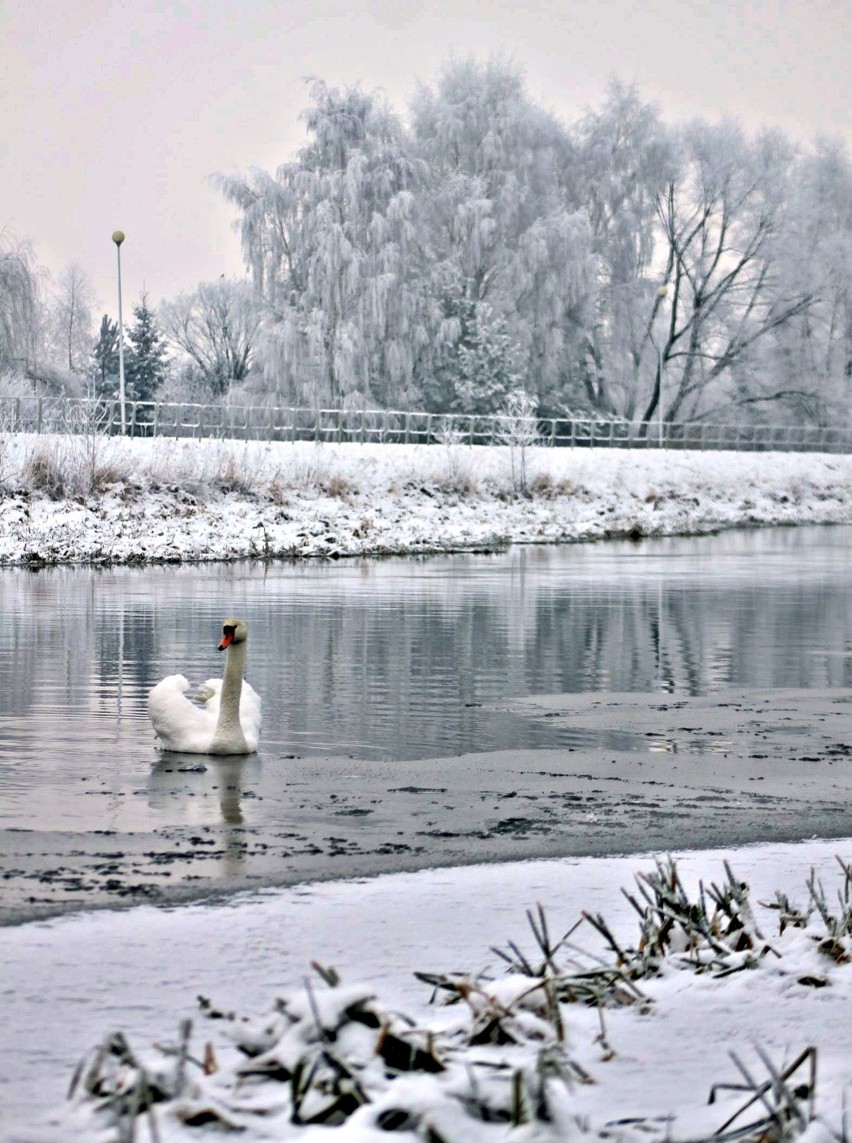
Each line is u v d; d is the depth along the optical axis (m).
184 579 33.66
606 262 81.31
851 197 88.44
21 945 7.46
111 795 11.70
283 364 69.62
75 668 19.16
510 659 20.80
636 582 33.84
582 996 6.39
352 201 70.06
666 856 9.60
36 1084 5.38
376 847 10.04
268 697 17.16
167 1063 5.25
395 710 16.36
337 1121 4.89
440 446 59.50
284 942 7.54
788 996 6.48
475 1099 4.94
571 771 13.08
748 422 87.44
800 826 10.93
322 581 33.44
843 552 45.66
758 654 21.78
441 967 7.04
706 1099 5.21
